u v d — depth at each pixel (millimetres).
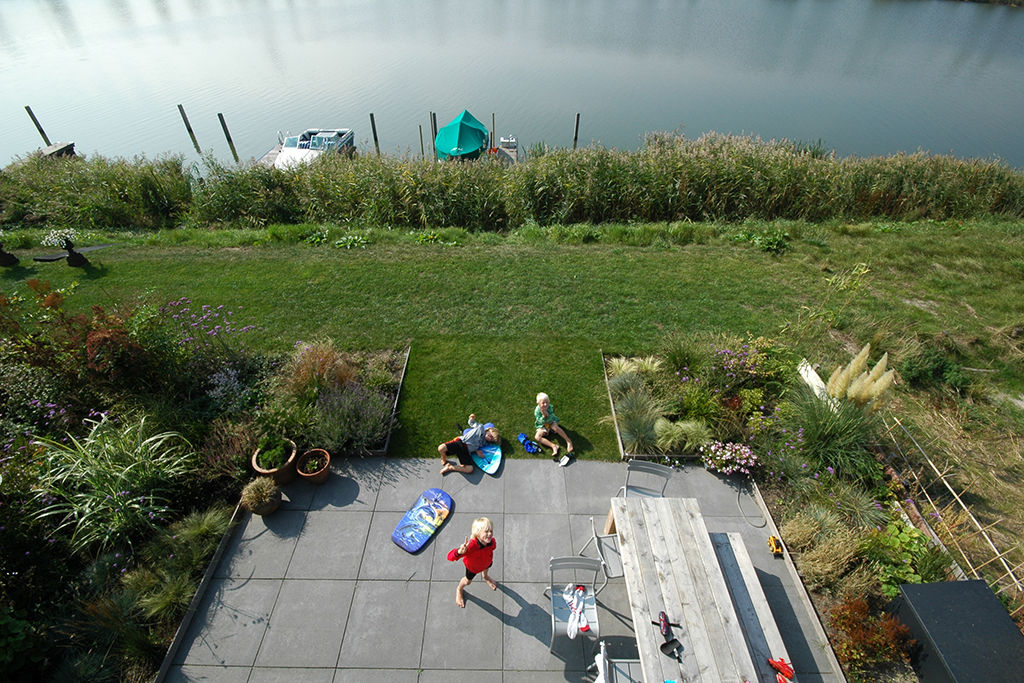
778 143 18047
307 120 27812
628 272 11820
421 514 6574
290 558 6145
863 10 52688
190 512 6602
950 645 4824
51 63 38812
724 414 7840
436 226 14641
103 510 6180
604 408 8242
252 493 6371
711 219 14914
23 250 13039
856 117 26844
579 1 67438
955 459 7668
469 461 7250
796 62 37094
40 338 7461
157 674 5117
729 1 62938
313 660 5277
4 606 5453
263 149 24438
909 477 7230
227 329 9320
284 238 13289
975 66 35406
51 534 6000
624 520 5703
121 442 6488
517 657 5336
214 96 31516
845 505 6668
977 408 8609
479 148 21797
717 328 10039
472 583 5934
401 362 9117
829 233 13906
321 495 6852
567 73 35625
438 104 30031
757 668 4914
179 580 5758
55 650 5336
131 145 24578
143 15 60312
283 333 9758
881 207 15492
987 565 6340
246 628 5520
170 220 16016
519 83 33531
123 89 32750
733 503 6922
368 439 7430
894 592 5754
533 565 6129
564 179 14625
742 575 5562
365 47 44625
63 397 7434
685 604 4980
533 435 7742
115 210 15453
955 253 12766
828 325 10180
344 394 7785
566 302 10742
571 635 5160
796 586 5988
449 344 9531
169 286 11148
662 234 13508
